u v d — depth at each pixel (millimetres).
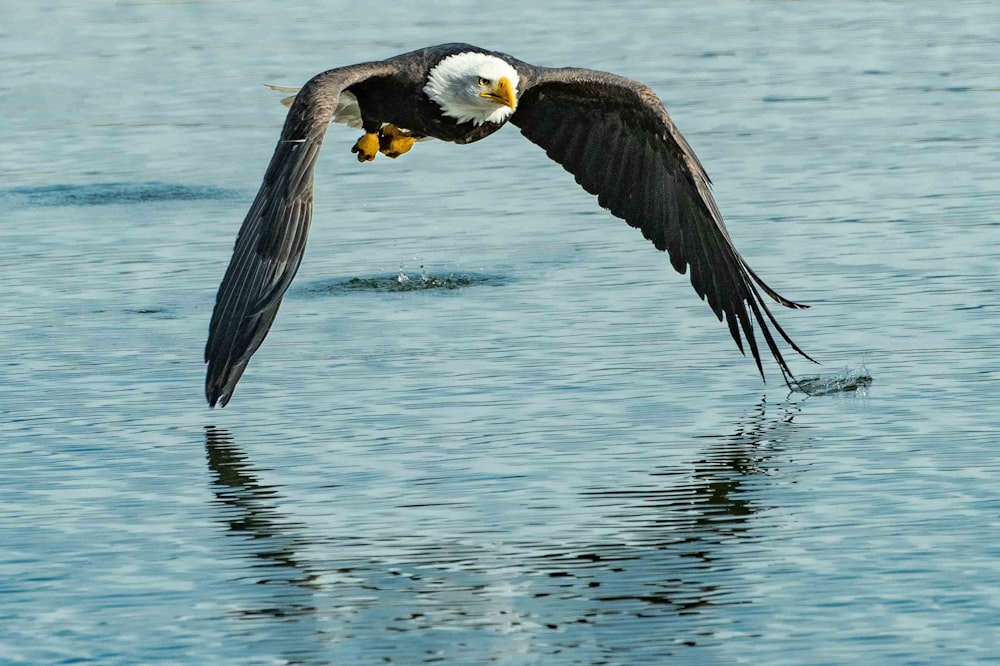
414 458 12688
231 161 24812
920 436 12820
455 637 9656
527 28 35094
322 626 9836
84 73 32219
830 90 28562
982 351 14836
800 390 14086
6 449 13094
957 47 32438
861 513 11320
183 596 10305
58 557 10945
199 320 16734
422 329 16219
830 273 17625
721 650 9359
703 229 11820
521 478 12211
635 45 33188
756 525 11172
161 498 12000
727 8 38031
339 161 24969
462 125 11664
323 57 32438
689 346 15414
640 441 12930
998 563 10375
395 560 10758
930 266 17719
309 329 16312
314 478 12320
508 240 19844
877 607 9828
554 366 14906
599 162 12188
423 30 35031
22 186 23422
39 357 15555
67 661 9445
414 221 21031
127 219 21438
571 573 10477
